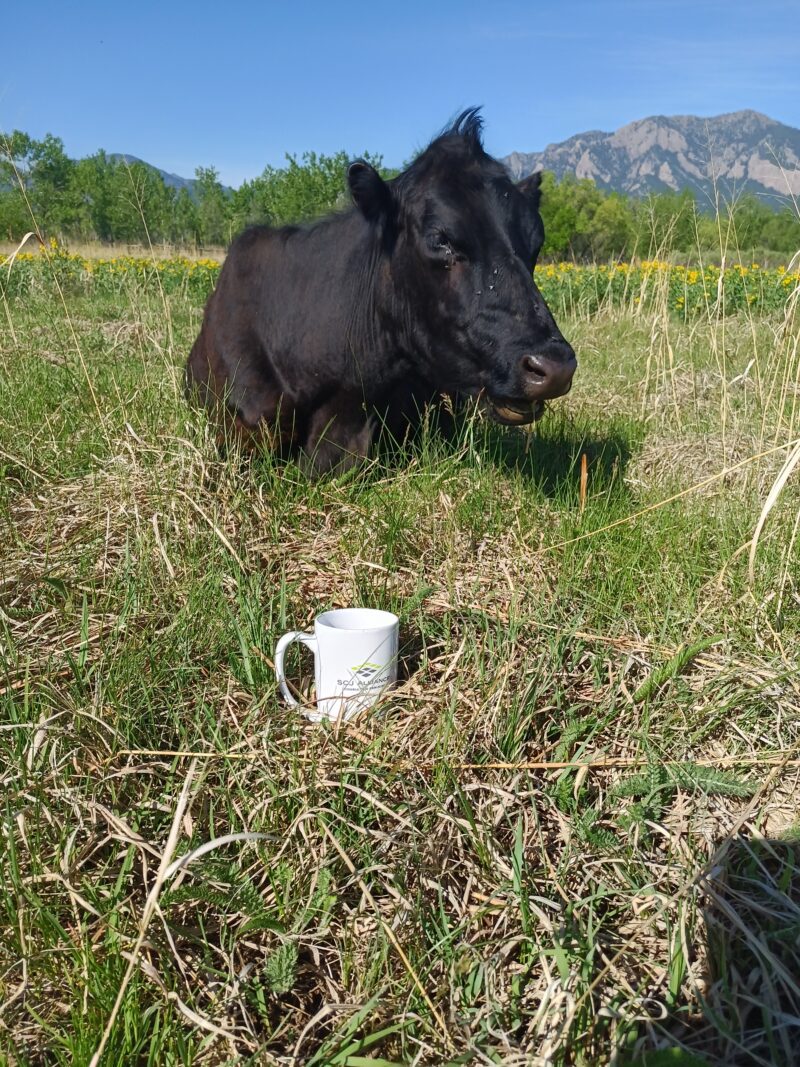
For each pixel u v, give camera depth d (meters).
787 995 0.57
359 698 0.81
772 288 3.60
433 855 0.66
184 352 2.27
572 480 1.41
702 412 1.92
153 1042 0.51
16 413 1.57
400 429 1.42
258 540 1.14
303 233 1.39
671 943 0.60
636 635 0.98
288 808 0.69
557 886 0.63
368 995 0.56
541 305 1.11
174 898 0.58
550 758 0.80
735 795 0.75
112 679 0.83
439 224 1.13
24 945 0.57
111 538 1.12
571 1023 0.53
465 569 1.12
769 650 0.95
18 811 0.65
